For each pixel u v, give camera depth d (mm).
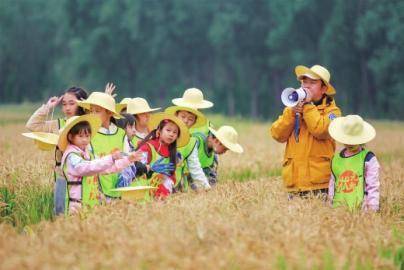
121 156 14805
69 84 149625
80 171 14672
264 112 144125
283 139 16828
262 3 130000
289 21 117875
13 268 9953
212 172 19297
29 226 13695
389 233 12734
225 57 132625
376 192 15656
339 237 11641
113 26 135375
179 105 20562
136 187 14523
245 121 80625
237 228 11648
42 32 163125
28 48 161750
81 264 10055
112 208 13031
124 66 140000
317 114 15992
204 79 144375
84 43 138500
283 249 10797
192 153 17438
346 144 15680
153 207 12914
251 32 129625
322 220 12961
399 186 18547
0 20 155750
